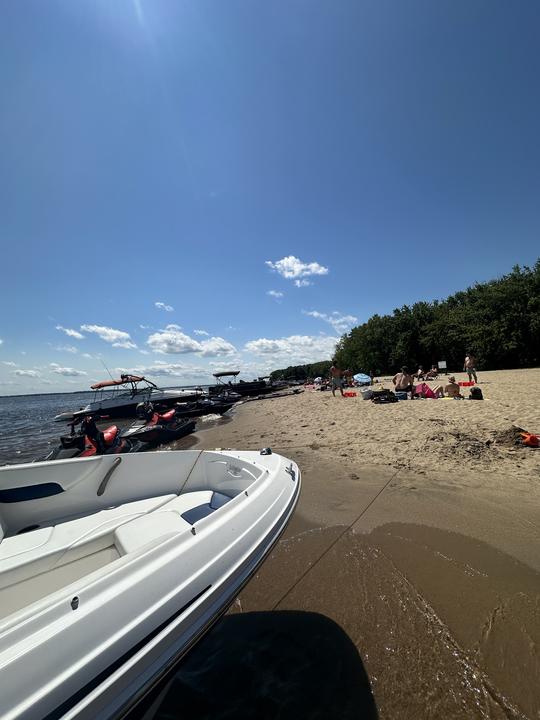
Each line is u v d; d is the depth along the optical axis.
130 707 1.29
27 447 14.03
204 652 2.73
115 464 3.74
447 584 3.29
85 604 1.42
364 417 12.12
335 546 4.16
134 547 2.60
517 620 2.77
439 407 12.11
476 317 35.38
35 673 1.16
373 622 2.89
